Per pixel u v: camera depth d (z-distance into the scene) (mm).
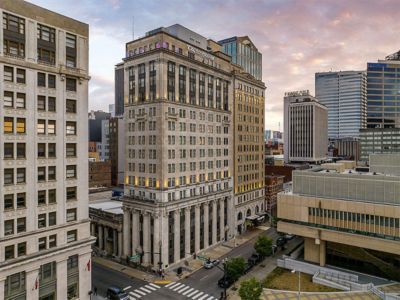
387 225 57438
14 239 39469
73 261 46531
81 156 47531
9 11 39062
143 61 68625
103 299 52469
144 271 65375
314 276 60281
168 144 66438
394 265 60656
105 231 76000
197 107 75125
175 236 67625
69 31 45656
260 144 106312
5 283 38656
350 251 65000
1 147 38344
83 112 47719
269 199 115375
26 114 40750
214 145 81688
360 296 53469
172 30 75250
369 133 196500
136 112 70125
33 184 41531
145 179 68250
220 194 82875
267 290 55969
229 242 84688
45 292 42812
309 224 66188
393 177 57938
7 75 39156
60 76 44406
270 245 68625
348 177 62688
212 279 61281
